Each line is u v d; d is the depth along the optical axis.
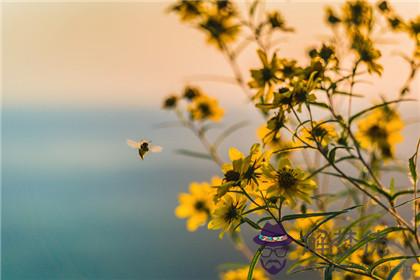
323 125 1.14
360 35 1.17
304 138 1.13
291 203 1.08
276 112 1.09
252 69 1.16
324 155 1.10
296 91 1.08
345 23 1.22
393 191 1.15
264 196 1.09
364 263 1.17
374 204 1.20
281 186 1.09
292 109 1.08
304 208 1.19
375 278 1.09
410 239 1.20
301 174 1.09
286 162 1.09
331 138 1.14
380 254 1.18
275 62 1.15
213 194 1.10
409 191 1.13
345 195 1.22
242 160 1.08
